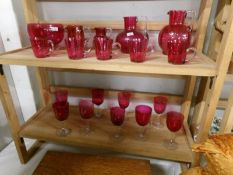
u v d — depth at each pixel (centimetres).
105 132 94
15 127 93
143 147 84
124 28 83
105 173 75
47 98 114
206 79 85
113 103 114
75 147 110
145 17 91
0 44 104
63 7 97
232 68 74
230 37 54
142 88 107
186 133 92
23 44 105
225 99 94
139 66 64
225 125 71
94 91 102
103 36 72
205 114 67
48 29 81
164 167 96
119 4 92
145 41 69
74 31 72
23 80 114
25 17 93
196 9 86
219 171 52
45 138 92
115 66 65
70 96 116
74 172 76
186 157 79
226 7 73
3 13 98
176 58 64
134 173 75
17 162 102
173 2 87
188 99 95
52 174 75
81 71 105
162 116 105
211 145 55
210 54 84
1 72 82
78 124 100
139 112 85
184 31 69
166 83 103
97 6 94
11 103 89
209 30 88
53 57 75
